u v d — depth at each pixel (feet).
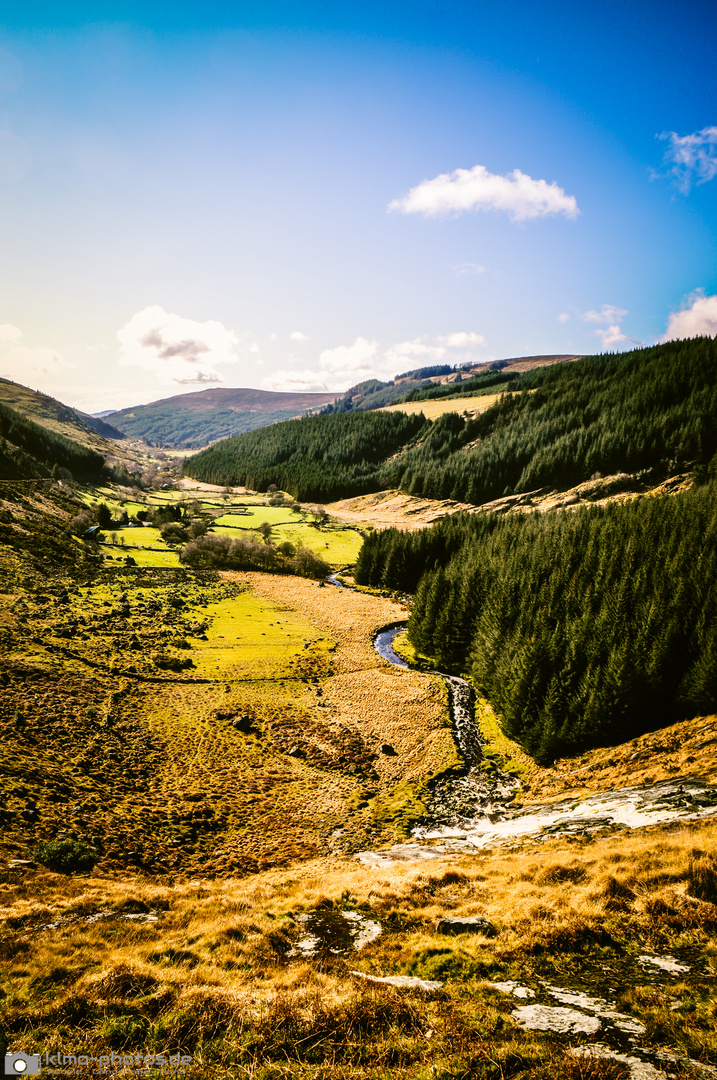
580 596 201.98
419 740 170.50
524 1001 31.94
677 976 33.73
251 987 35.86
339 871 87.86
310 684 214.07
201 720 171.01
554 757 152.35
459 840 104.32
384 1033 28.22
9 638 193.47
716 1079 22.27
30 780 114.42
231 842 112.06
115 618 251.60
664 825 69.46
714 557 179.32
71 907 61.72
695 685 139.74
